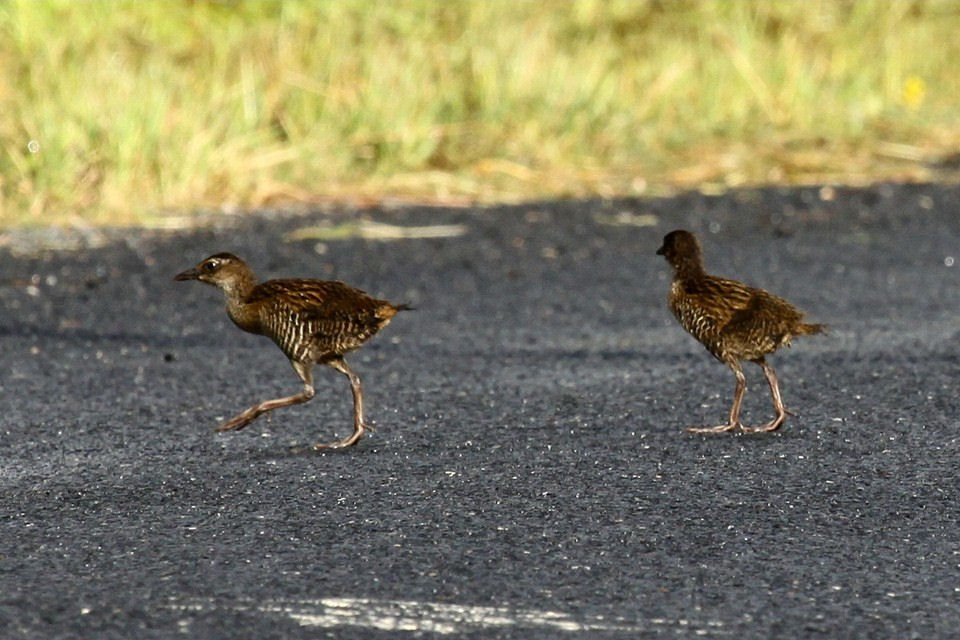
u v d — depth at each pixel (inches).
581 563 394.9
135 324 702.5
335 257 846.5
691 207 990.4
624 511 437.1
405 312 730.8
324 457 498.6
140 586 377.7
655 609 365.4
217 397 582.9
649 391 585.9
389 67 1131.9
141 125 976.3
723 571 390.0
